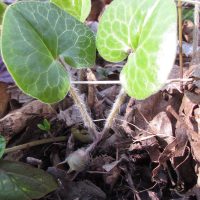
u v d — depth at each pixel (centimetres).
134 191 21
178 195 21
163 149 21
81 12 21
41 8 17
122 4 17
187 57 28
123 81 17
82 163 21
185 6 32
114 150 22
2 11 22
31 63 16
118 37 17
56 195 21
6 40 15
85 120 21
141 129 22
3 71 27
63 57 18
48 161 23
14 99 26
